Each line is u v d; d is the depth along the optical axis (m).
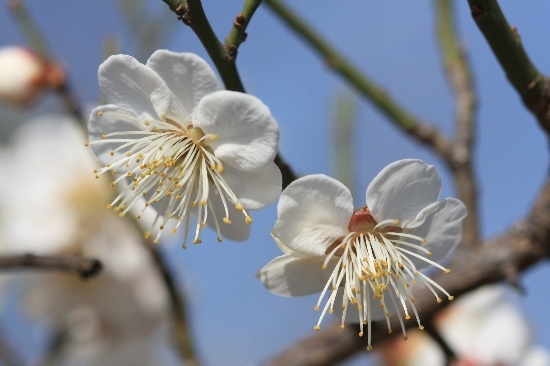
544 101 0.22
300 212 0.21
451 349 0.24
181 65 0.21
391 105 0.26
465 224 0.25
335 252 0.22
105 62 0.22
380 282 0.22
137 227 0.25
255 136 0.21
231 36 0.21
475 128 0.26
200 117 0.21
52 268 0.23
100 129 0.22
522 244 0.24
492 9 0.21
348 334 0.24
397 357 0.28
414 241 0.22
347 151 0.27
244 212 0.21
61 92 0.28
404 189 0.21
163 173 0.22
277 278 0.22
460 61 0.27
